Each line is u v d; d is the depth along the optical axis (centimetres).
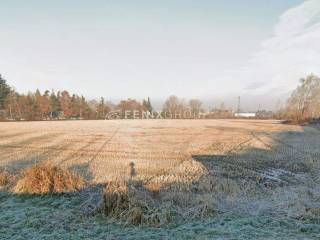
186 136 2880
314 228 585
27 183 812
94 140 2420
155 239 535
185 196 762
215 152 1725
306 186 939
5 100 8106
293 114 6706
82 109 9806
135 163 1328
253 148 1914
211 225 604
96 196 768
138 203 652
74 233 562
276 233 559
